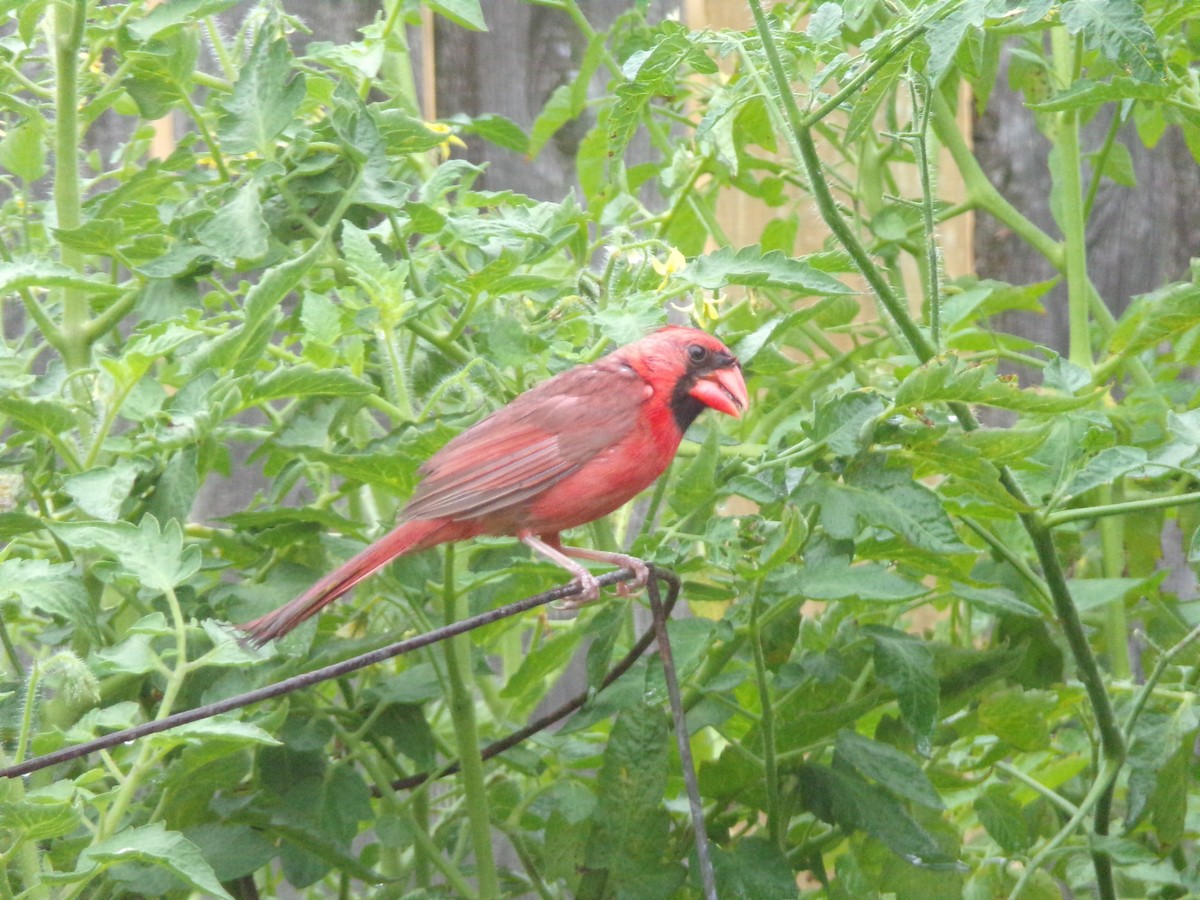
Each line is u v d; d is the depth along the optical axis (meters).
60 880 5.18
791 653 7.84
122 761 6.52
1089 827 7.76
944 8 5.59
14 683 6.56
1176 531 10.71
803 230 11.12
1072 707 8.01
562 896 7.62
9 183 8.46
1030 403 6.02
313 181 7.36
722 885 6.60
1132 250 11.27
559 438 6.72
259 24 7.70
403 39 8.95
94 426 7.11
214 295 7.79
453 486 6.54
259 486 10.03
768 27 6.03
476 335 7.76
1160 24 6.71
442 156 9.70
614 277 7.33
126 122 10.33
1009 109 11.18
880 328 9.95
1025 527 6.45
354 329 7.12
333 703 7.87
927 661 6.65
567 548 6.91
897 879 7.13
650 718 6.68
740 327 9.45
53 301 8.20
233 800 6.81
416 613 7.03
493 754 6.97
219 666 6.77
